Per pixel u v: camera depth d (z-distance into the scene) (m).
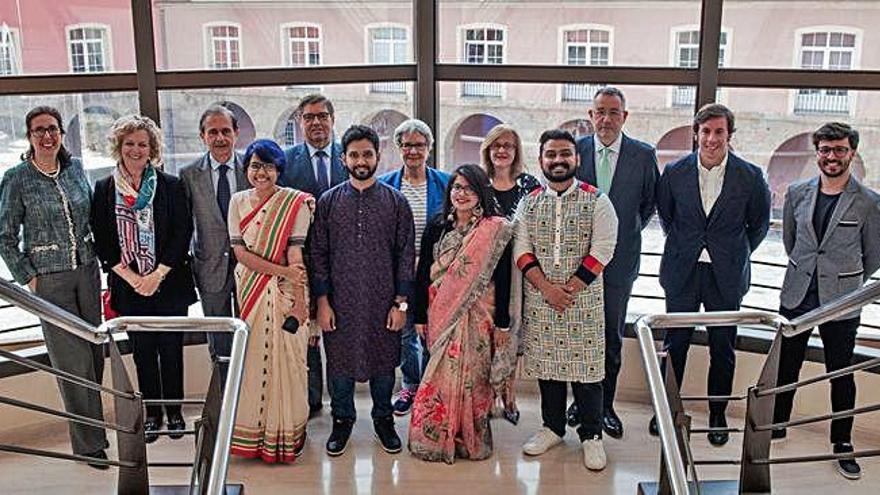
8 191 2.96
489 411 3.32
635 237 3.33
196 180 3.32
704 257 3.26
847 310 2.15
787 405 3.39
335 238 3.17
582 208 3.09
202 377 3.83
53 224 3.00
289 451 3.23
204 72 3.60
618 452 3.38
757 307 3.79
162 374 3.45
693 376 3.75
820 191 3.15
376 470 3.22
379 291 3.20
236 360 2.29
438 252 3.19
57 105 3.46
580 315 3.15
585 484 3.13
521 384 3.99
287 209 3.11
